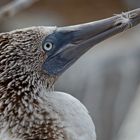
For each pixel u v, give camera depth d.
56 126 12.59
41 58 13.24
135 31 30.45
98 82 28.67
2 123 12.59
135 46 29.77
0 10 20.86
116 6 32.72
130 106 27.45
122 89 28.61
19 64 12.97
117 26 13.63
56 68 13.48
